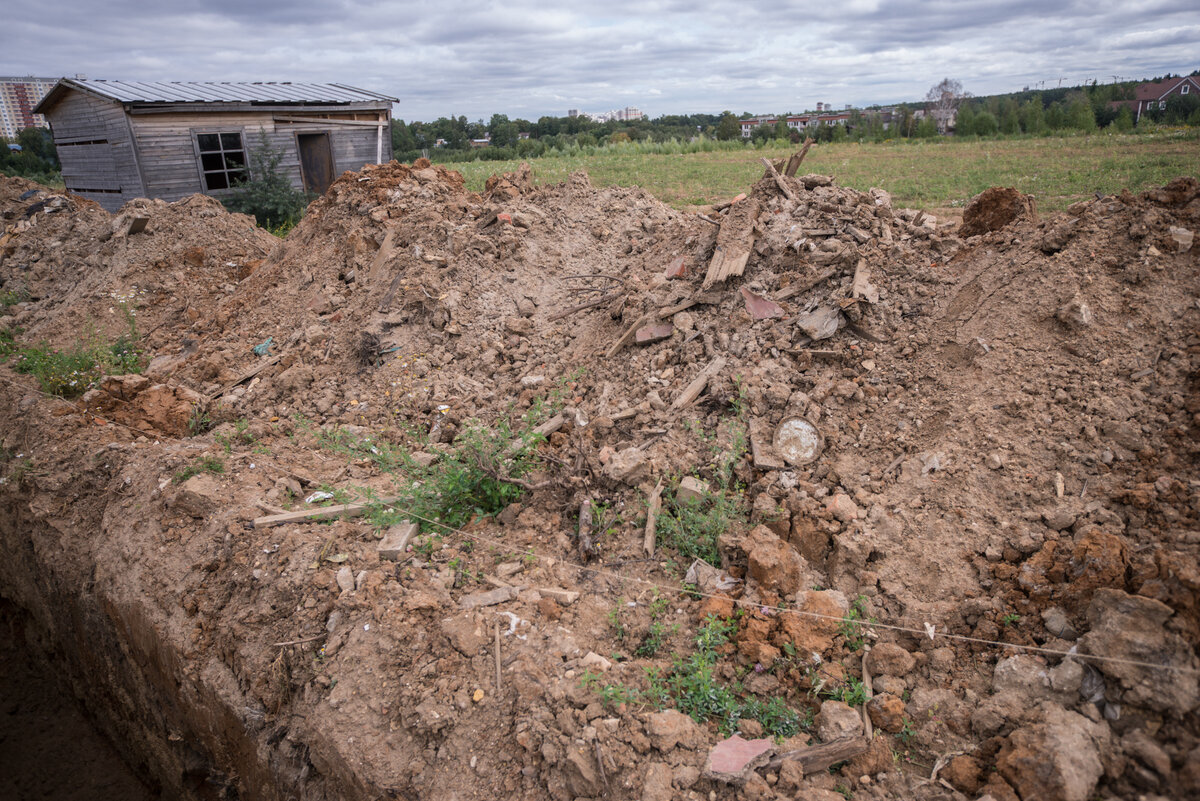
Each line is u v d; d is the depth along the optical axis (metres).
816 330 5.58
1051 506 4.12
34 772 6.36
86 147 18.38
